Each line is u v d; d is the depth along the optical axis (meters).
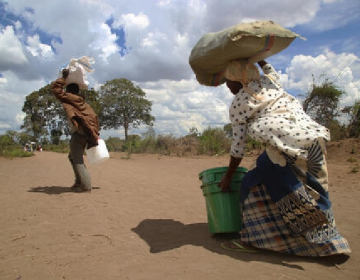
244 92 3.19
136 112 52.38
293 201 2.92
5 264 2.87
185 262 2.96
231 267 2.85
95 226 4.09
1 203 5.21
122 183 7.68
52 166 11.90
